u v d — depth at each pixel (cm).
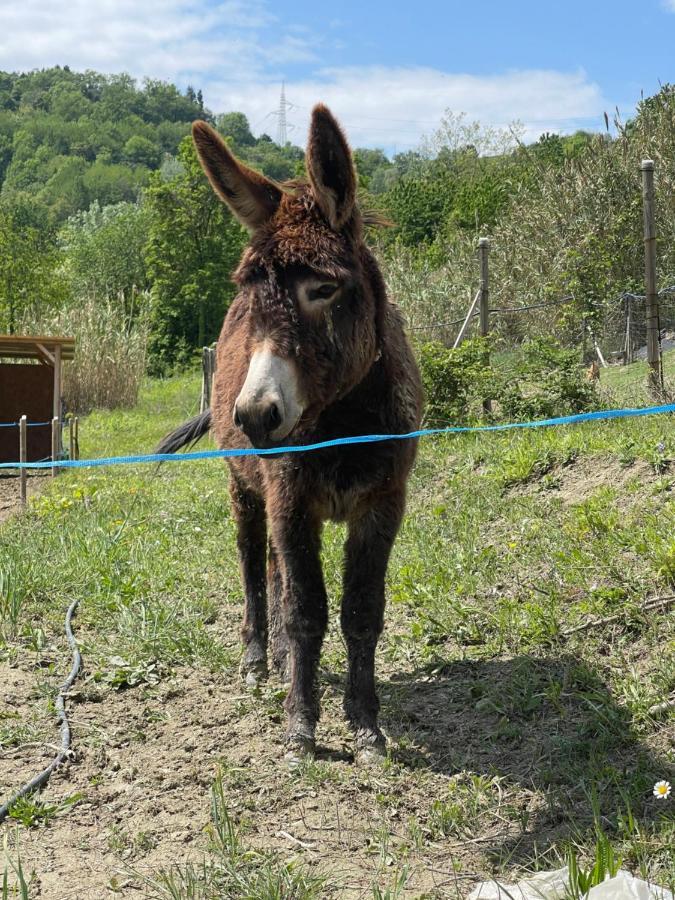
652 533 314
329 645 315
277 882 178
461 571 342
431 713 261
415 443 254
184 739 251
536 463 423
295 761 230
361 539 245
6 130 11281
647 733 231
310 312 209
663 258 1112
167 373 2395
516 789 218
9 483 789
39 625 337
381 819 207
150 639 313
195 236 2667
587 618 289
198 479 625
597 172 1190
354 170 213
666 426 421
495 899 170
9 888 184
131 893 182
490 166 2305
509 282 1192
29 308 1584
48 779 229
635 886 159
